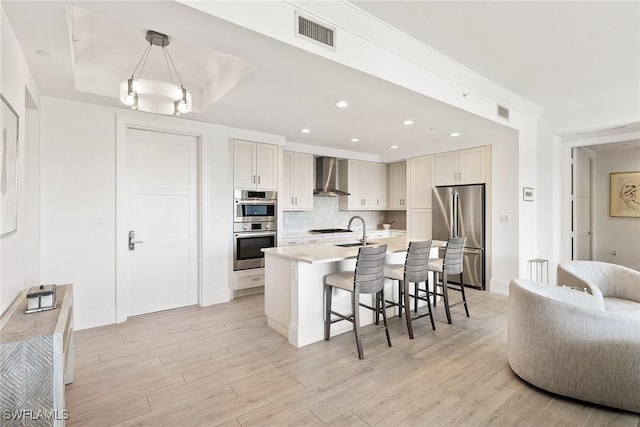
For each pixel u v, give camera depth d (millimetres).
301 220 6281
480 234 4961
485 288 4973
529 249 4762
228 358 2754
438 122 4047
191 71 3311
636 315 2670
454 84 3371
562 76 3512
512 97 4090
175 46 2799
